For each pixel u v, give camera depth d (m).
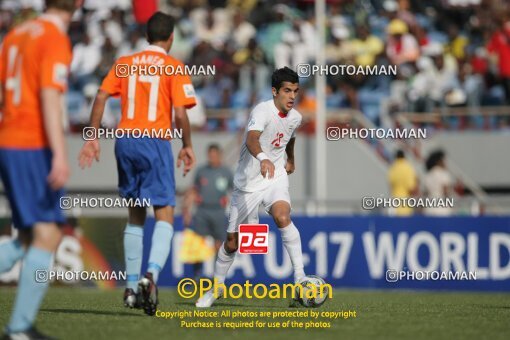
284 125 29.80
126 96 27.94
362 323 26.64
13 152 20.47
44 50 20.34
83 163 28.12
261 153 28.61
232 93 68.19
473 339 23.14
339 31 73.19
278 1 80.00
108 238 48.75
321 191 58.22
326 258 49.81
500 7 77.44
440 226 49.50
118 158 28.05
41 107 20.52
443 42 78.06
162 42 28.44
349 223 49.81
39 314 28.12
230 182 49.53
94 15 78.25
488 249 49.28
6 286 48.34
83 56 71.81
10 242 23.20
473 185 63.09
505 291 48.97
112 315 27.97
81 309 30.50
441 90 68.00
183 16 79.75
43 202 20.48
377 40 70.81
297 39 69.44
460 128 67.12
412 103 66.25
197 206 49.22
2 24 82.75
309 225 49.88
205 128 66.25
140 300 25.69
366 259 49.62
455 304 35.56
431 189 58.75
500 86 69.31
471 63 71.81
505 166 66.31
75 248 48.72
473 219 49.38
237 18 76.25
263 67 69.62
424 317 28.61
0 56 21.33
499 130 66.94
